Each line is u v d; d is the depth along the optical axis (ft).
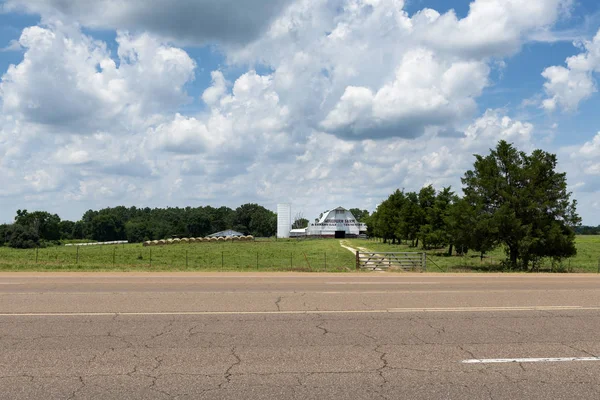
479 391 18.43
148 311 33.76
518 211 104.63
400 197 237.25
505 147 110.01
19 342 24.95
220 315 32.37
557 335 27.22
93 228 524.93
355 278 60.80
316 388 18.57
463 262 127.03
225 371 20.49
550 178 105.40
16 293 42.83
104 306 35.78
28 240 293.64
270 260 141.59
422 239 171.83
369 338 26.27
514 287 49.88
